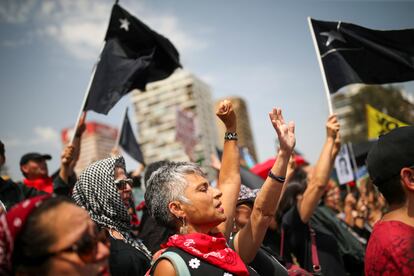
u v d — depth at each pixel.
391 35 4.55
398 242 1.83
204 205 2.38
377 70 4.55
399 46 4.52
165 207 2.45
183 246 2.23
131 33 4.88
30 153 4.66
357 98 30.69
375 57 4.57
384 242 1.87
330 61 4.64
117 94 4.61
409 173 1.93
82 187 2.71
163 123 117.81
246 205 3.16
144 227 3.44
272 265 2.88
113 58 4.75
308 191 3.73
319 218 4.44
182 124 9.73
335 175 7.06
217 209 2.42
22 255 1.41
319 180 3.71
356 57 4.62
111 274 2.42
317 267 3.64
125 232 2.71
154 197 2.50
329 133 3.95
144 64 4.75
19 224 1.42
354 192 5.97
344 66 4.61
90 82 4.50
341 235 4.43
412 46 4.50
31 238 1.40
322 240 3.82
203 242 2.24
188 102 118.44
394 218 1.96
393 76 4.51
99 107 4.55
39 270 1.41
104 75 4.68
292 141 2.62
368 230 5.29
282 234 3.85
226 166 2.90
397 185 1.97
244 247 2.62
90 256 1.47
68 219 1.45
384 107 28.11
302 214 3.72
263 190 2.60
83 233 1.46
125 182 2.84
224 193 2.81
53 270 1.41
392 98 27.78
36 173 4.60
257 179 4.25
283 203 3.96
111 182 2.72
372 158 2.06
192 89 119.38
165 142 116.06
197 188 2.42
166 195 2.44
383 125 6.59
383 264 1.85
